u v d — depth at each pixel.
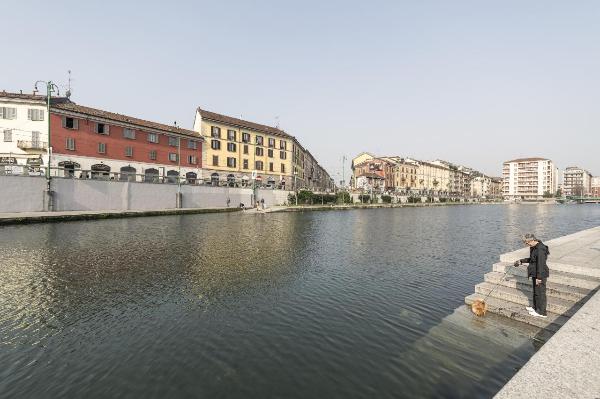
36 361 6.05
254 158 66.19
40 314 8.20
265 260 14.71
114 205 36.78
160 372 5.73
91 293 9.79
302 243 20.00
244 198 54.31
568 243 13.66
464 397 5.05
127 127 45.50
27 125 37.88
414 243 21.02
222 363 6.05
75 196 33.12
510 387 2.97
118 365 5.95
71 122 40.22
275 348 6.64
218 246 18.02
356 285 11.13
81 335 7.12
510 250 18.78
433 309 8.89
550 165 151.50
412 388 5.29
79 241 18.44
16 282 10.68
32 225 24.20
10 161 36.78
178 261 14.07
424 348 6.61
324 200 68.31
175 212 38.59
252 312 8.55
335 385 5.39
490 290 9.09
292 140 75.25
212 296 9.73
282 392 5.19
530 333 7.08
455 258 16.09
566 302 7.75
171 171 51.59
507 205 120.31
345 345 6.78
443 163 148.88
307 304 9.21
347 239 22.41
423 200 103.06
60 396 5.03
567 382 3.01
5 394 5.05
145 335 7.16
